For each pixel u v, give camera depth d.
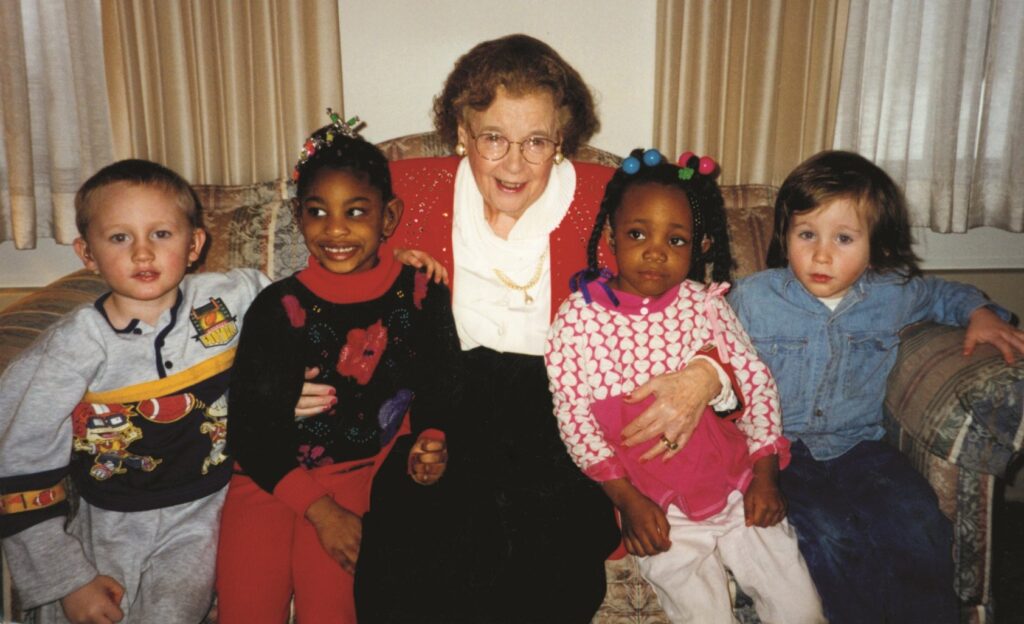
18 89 1.74
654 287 1.22
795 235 1.37
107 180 1.19
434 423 1.25
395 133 1.97
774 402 1.26
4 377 1.14
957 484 1.25
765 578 1.15
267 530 1.17
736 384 1.25
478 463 1.20
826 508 1.24
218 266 1.51
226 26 1.73
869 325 1.41
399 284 1.27
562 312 1.28
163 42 1.72
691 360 1.24
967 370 1.23
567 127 1.33
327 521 1.12
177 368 1.23
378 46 1.91
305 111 1.79
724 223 1.37
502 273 1.38
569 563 1.09
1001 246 2.14
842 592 1.18
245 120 1.79
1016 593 1.64
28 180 1.79
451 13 1.90
